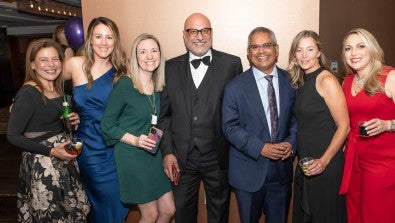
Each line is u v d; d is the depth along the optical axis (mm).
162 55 2324
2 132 6508
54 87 2307
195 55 2400
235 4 2711
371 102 2027
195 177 2500
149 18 2795
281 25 2691
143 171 2275
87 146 2383
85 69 2318
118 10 2812
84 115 2365
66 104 2268
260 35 2172
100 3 2820
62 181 2221
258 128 2242
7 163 4355
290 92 2275
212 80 2377
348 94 2146
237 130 2229
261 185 2271
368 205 2137
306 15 2652
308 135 2158
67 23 3346
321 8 3652
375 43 2020
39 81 2186
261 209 2428
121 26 2828
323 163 2059
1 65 12016
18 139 2084
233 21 2732
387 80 1996
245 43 2748
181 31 2781
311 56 2115
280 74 2311
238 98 2246
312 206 2199
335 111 2047
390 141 2051
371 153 2092
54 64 2176
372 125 1954
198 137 2387
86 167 2408
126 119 2238
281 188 2357
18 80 13328
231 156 2389
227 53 2639
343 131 2059
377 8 4422
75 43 3326
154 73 2348
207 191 2531
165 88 2398
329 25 3961
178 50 2805
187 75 2391
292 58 2223
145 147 2164
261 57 2172
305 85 2164
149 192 2303
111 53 2371
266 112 2279
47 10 8023
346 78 2221
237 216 2965
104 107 2350
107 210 2449
